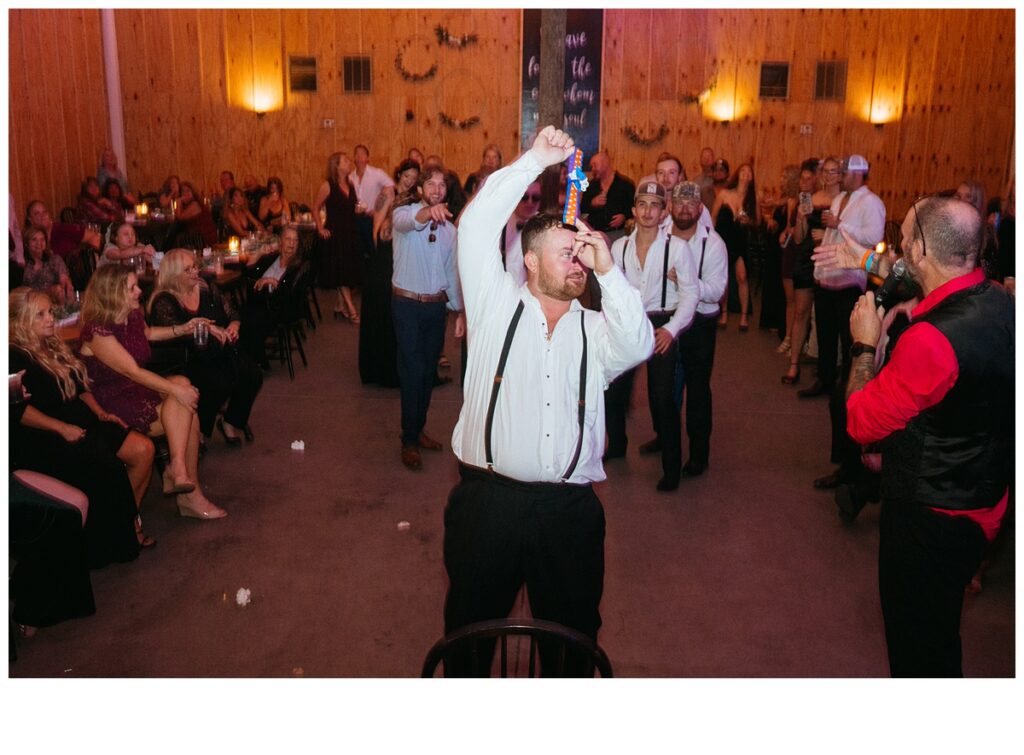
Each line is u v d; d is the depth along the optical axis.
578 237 2.22
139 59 11.64
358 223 8.55
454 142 11.84
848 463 4.52
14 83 9.32
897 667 2.36
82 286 7.39
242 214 9.89
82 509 3.20
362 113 11.81
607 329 2.34
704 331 4.54
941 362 2.11
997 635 3.27
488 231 2.35
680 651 3.18
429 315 4.72
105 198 10.16
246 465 4.85
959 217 2.15
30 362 3.50
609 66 11.58
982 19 11.44
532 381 2.32
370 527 4.12
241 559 3.80
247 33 11.66
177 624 3.30
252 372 5.05
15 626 3.15
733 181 8.98
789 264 7.08
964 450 2.20
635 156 11.81
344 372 6.77
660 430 4.52
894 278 2.36
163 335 4.52
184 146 11.88
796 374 6.63
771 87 11.66
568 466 2.34
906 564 2.28
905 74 11.62
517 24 11.52
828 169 6.26
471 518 2.39
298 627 3.29
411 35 11.60
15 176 9.37
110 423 3.86
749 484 4.69
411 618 3.37
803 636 3.30
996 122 11.69
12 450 3.41
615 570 3.76
